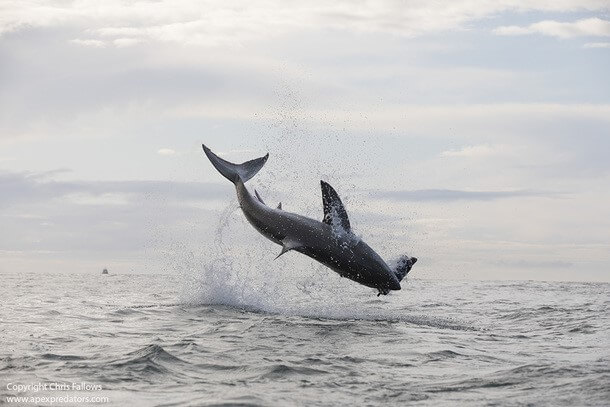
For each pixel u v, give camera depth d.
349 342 14.98
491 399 10.08
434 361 13.07
